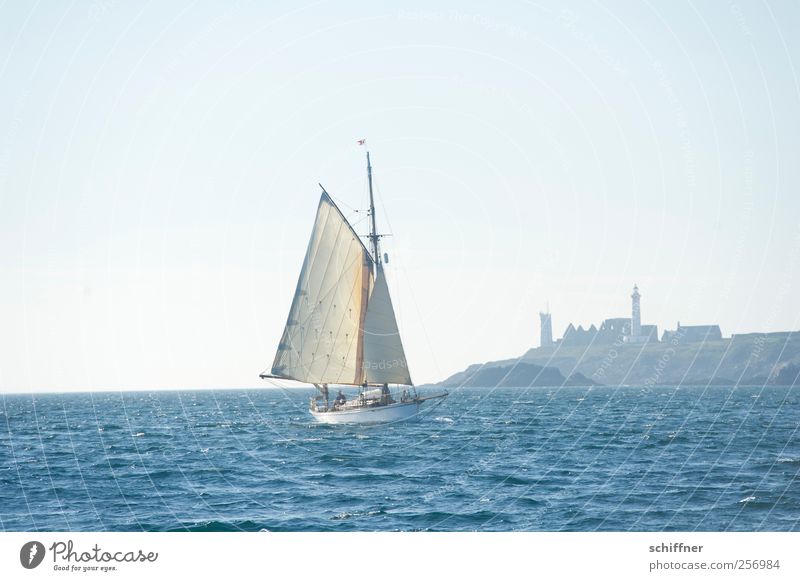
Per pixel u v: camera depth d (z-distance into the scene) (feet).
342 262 497.46
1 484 298.35
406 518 229.86
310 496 268.00
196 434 535.19
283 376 484.74
